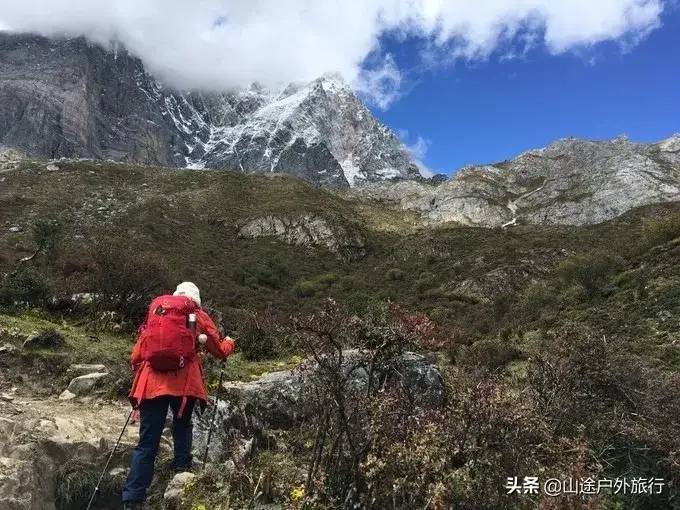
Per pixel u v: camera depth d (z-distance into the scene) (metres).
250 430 5.77
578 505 4.01
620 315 21.58
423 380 6.13
